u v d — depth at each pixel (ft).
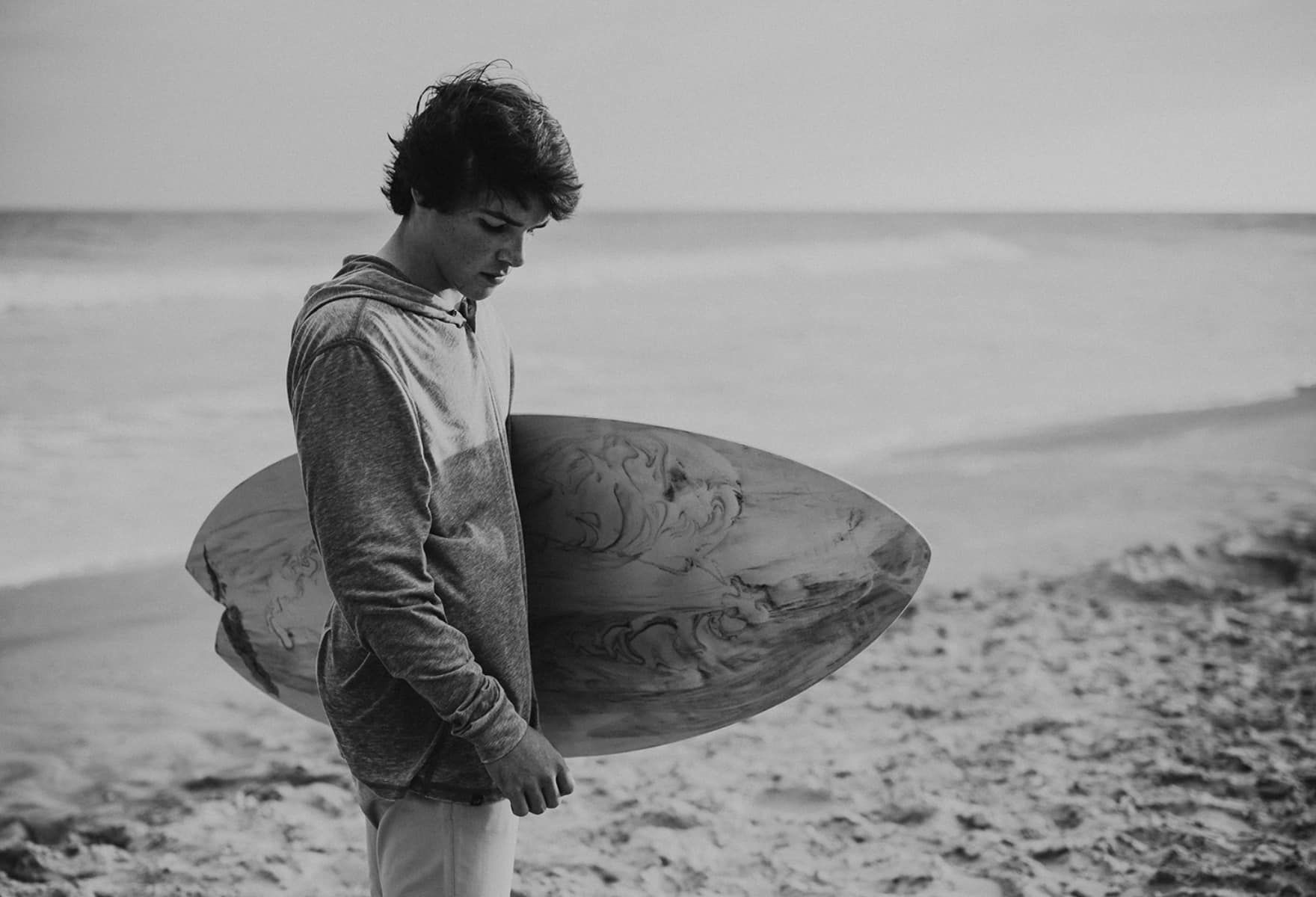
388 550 3.82
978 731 10.90
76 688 13.00
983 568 16.92
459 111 3.94
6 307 40.29
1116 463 24.53
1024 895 7.74
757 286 56.95
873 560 5.66
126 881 8.33
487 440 4.33
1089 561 17.10
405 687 4.24
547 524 5.78
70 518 20.80
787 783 9.80
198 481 23.39
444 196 4.00
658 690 5.86
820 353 42.14
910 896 7.80
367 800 4.57
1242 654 13.03
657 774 10.10
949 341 44.60
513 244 4.16
